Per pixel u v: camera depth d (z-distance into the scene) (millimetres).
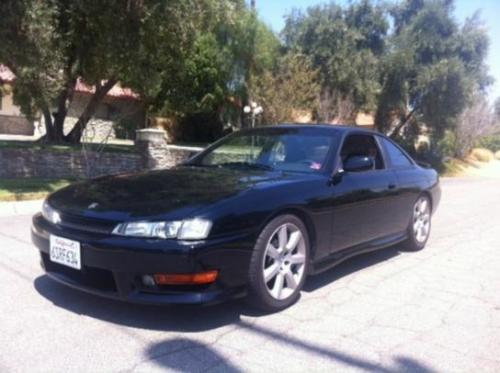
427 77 27109
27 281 4375
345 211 4562
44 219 3947
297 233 4066
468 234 7898
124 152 15281
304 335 3521
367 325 3764
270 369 3016
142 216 3387
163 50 14891
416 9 28844
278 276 3910
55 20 11820
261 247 3676
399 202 5590
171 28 13445
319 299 4289
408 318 3947
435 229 8273
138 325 3533
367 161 4656
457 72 26719
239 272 3545
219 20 14508
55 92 12312
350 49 26266
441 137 30797
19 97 14789
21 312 3686
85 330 3420
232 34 27359
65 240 3584
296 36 27625
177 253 3234
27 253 5355
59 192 4223
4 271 4656
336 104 24844
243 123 30188
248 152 5125
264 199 3752
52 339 3271
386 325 3781
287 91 23312
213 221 3383
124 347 3201
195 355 3139
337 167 4625
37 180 12125
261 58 28016
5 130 26062
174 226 3297
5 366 2908
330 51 26047
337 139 4871
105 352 3123
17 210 8461
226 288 3480
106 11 12938
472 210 11289
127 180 4254
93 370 2902
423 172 6379
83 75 16062
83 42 14562
